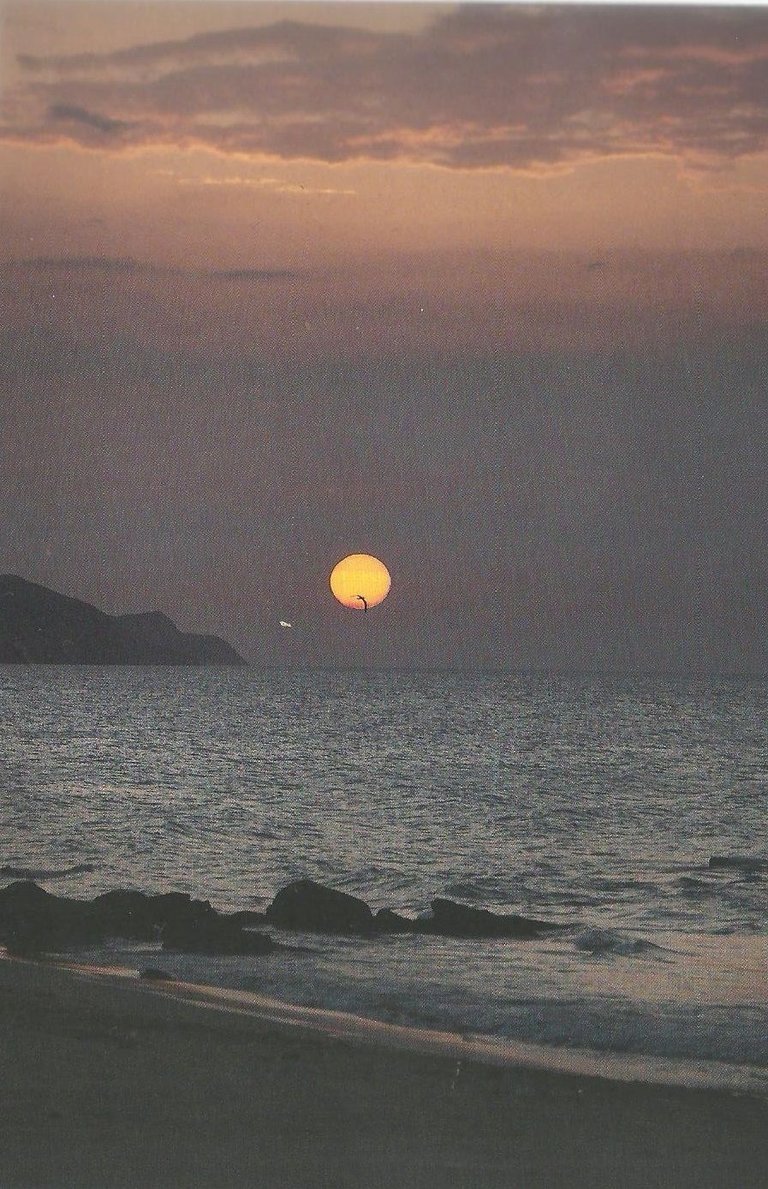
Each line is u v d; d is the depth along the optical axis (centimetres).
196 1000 3434
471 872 6994
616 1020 3388
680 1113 2417
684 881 6662
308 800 11031
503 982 3894
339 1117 2272
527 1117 2342
